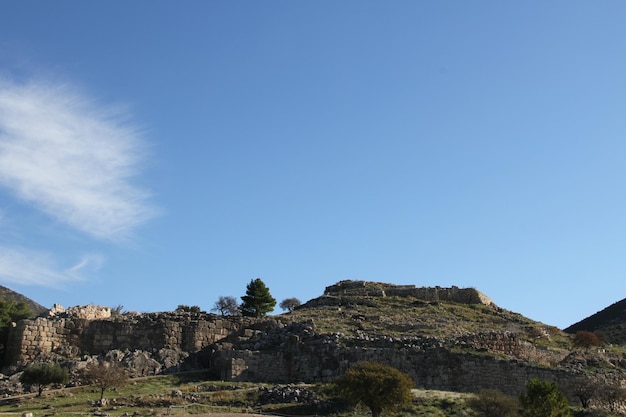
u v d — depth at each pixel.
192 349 87.88
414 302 112.50
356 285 123.12
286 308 148.50
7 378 74.94
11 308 100.94
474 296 118.56
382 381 62.25
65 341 84.62
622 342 118.00
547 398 58.41
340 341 81.38
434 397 66.88
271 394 68.00
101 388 71.00
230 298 137.25
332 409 64.69
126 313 91.88
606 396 69.81
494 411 62.53
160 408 63.25
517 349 84.06
